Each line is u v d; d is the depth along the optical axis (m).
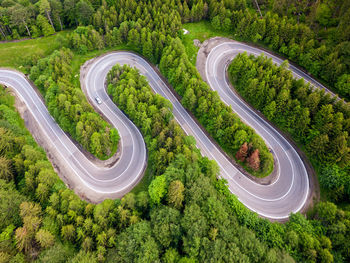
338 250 55.44
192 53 106.88
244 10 107.19
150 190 63.50
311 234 58.00
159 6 114.38
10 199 63.12
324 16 92.81
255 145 70.75
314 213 68.62
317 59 86.94
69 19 123.50
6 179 70.00
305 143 77.69
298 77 92.19
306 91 77.19
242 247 51.78
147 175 82.00
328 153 68.69
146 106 83.06
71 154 87.88
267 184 75.06
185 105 88.94
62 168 84.69
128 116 96.50
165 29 107.50
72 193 68.44
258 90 82.06
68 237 58.34
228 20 107.00
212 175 67.94
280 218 69.50
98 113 97.19
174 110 95.00
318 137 69.69
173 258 51.88
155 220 58.34
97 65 111.69
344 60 80.94
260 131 84.75
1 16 114.19
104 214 60.94
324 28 93.06
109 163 85.50
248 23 101.81
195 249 50.94
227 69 101.00
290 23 94.00
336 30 85.69
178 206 60.28
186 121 91.38
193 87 85.12
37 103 101.75
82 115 81.50
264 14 108.06
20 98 103.25
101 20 113.69
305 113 71.50
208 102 80.38
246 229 56.16
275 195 73.25
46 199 66.88
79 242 58.56
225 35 111.06
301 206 70.75
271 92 77.81
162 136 73.44
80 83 105.88
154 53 105.94
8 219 60.56
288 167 77.12
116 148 88.19
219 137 79.88
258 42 105.25
